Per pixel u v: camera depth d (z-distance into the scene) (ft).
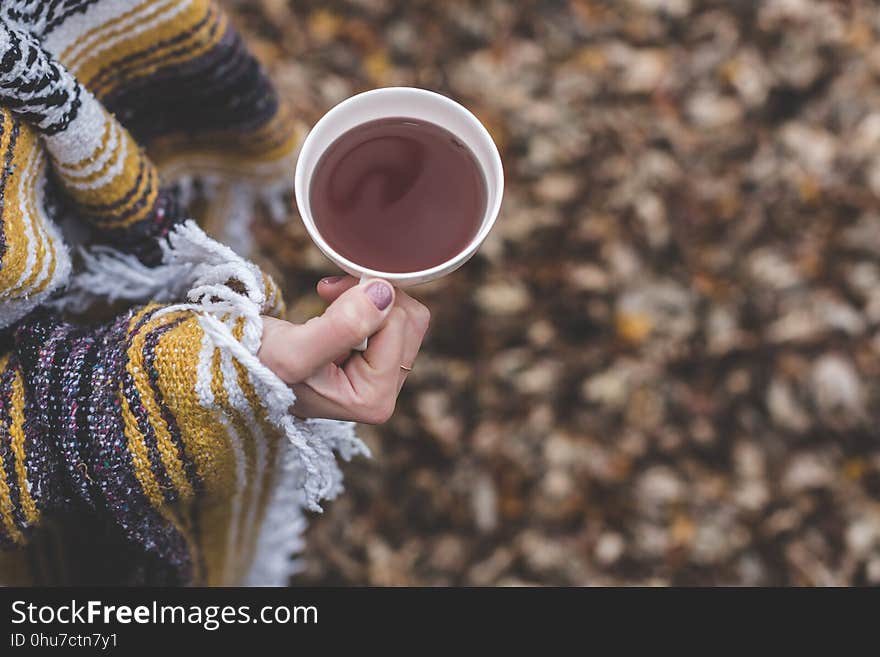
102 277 3.30
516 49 6.82
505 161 6.66
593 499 6.22
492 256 6.50
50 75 2.62
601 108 6.73
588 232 6.53
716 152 6.64
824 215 6.48
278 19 6.78
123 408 2.73
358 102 2.88
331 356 2.72
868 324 6.25
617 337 6.40
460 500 6.23
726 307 6.41
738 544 6.07
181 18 3.17
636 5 6.85
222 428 2.84
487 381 6.37
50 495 2.81
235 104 3.73
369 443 6.26
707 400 6.30
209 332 2.65
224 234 4.69
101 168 2.93
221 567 4.27
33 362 2.78
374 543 6.15
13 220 2.64
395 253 2.84
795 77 6.67
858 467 6.11
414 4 6.87
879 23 6.69
